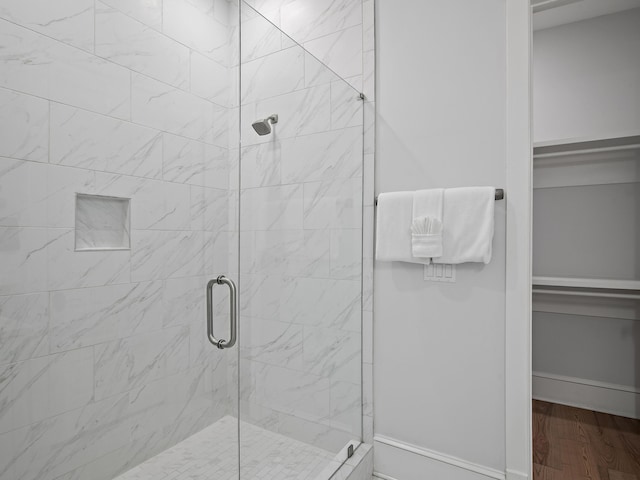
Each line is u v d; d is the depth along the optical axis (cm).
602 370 242
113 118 102
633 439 206
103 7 101
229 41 128
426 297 171
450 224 159
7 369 84
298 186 147
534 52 262
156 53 112
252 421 127
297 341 146
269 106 134
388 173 181
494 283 157
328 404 162
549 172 253
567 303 249
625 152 230
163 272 112
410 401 175
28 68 86
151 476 109
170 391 114
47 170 89
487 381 158
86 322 96
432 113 170
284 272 141
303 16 204
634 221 232
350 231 178
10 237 83
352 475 164
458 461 163
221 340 123
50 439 90
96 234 98
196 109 122
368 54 184
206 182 124
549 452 194
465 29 163
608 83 239
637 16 232
